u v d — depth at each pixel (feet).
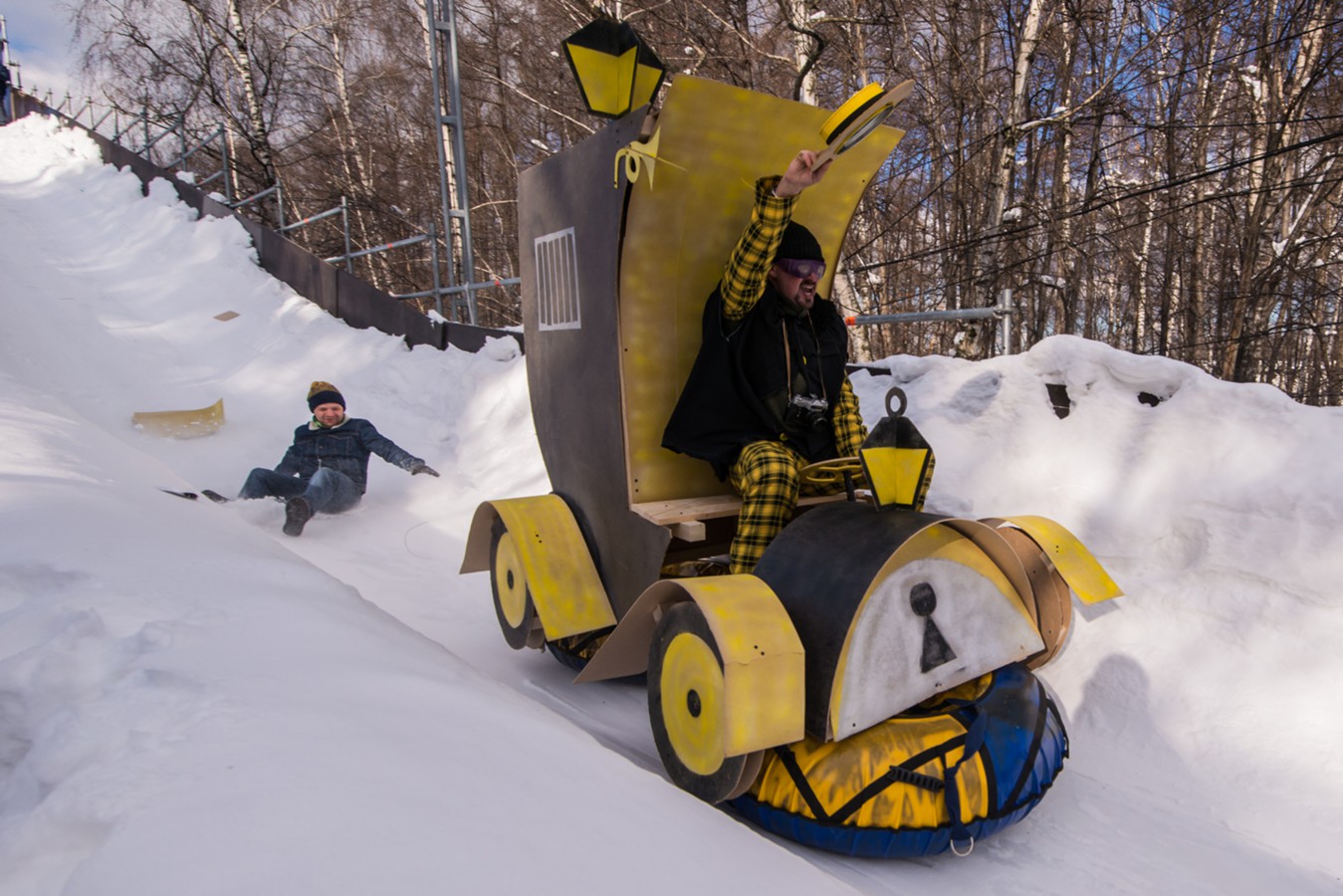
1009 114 39.68
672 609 8.38
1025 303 60.49
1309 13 46.80
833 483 10.27
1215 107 52.65
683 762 8.20
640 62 10.43
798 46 36.86
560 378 11.46
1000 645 8.68
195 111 71.97
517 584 11.49
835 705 7.57
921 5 47.03
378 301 33.94
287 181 76.79
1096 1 48.14
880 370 17.19
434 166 79.05
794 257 10.09
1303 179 47.65
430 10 37.81
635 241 9.97
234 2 59.82
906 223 57.31
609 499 10.78
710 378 10.17
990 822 7.60
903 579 8.07
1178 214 55.52
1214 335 56.18
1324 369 64.23
